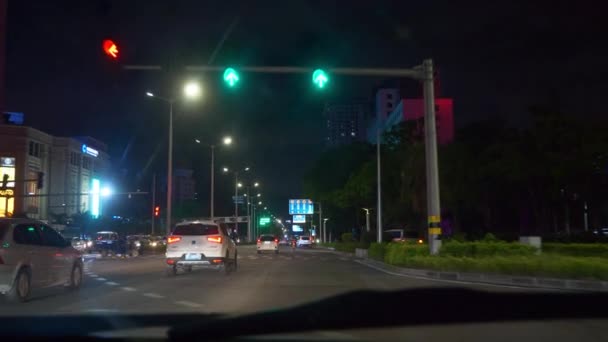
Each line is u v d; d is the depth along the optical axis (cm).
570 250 2562
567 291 1520
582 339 888
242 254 4819
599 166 4084
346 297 1329
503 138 4694
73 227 7800
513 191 5119
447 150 4603
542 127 4084
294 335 898
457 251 2297
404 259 2411
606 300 1309
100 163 10044
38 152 8125
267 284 1742
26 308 1204
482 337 897
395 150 5144
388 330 942
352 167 5866
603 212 5891
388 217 5234
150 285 1719
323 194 5947
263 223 12862
